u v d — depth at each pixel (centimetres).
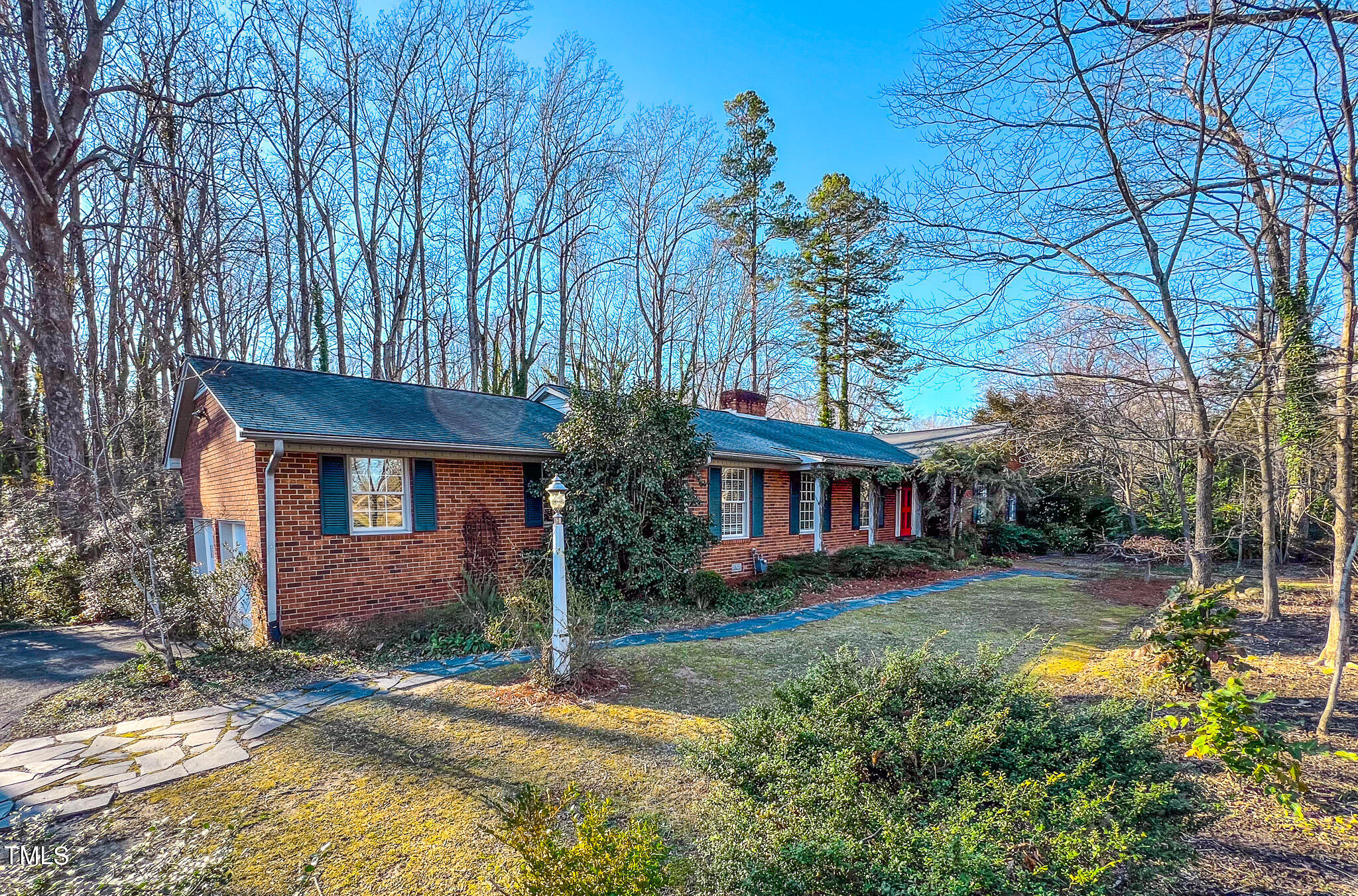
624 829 357
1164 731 428
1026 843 281
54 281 1170
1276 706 516
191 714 570
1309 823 323
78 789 431
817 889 253
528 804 278
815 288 2809
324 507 814
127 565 725
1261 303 665
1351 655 640
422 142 2270
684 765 434
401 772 452
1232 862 298
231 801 412
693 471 1080
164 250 1673
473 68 2316
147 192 1706
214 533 1033
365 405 973
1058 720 400
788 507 1391
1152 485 1571
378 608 856
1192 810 337
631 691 627
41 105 1191
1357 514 643
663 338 2931
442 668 702
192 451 1202
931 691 417
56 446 1158
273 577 772
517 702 592
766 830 287
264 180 2102
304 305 2044
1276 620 825
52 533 1113
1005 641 811
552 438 1007
